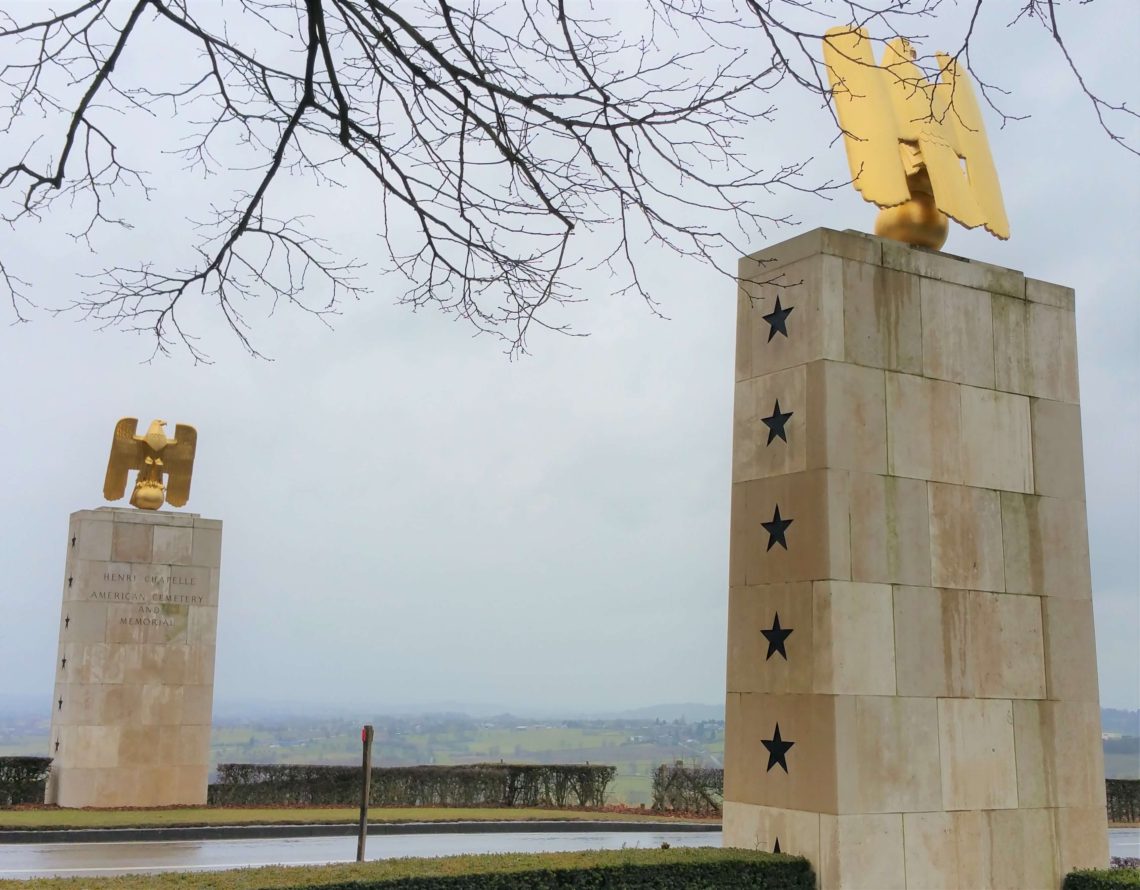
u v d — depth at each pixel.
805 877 10.20
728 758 11.34
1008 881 11.06
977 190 12.24
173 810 21.92
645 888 9.70
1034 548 12.00
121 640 23.62
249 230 7.32
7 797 23.23
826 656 10.42
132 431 24.80
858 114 11.80
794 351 11.20
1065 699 11.88
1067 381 12.70
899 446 11.21
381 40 6.40
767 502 11.27
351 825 19.34
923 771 10.73
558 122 6.53
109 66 6.32
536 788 25.83
